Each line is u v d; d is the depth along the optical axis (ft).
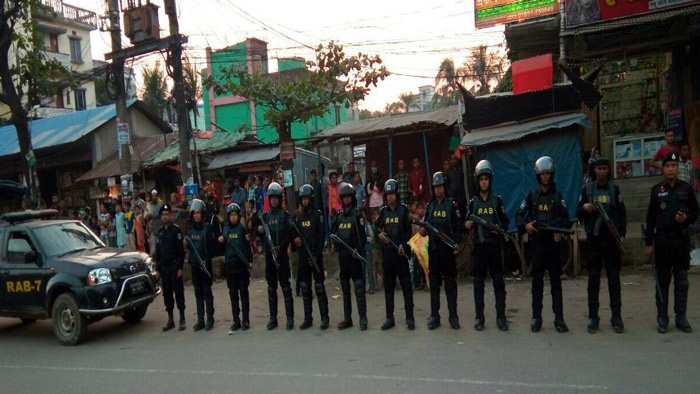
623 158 44.73
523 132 32.50
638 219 37.63
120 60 44.19
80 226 30.71
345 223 24.57
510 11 42.42
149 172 60.70
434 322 23.03
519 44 46.62
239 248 26.27
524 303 26.17
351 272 24.52
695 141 37.32
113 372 20.62
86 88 97.04
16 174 71.56
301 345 22.30
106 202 56.03
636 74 45.68
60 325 26.35
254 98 36.81
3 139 69.77
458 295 28.94
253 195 45.75
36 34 47.88
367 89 36.06
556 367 16.88
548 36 44.52
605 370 16.30
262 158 52.95
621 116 46.34
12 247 28.09
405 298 23.53
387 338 22.22
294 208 38.47
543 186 21.50
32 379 20.52
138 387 18.42
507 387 15.46
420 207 32.35
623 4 34.35
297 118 37.42
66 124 67.72
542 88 33.81
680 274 20.01
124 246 47.52
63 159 67.41
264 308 31.12
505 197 33.19
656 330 20.25
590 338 19.85
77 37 99.04
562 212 21.25
